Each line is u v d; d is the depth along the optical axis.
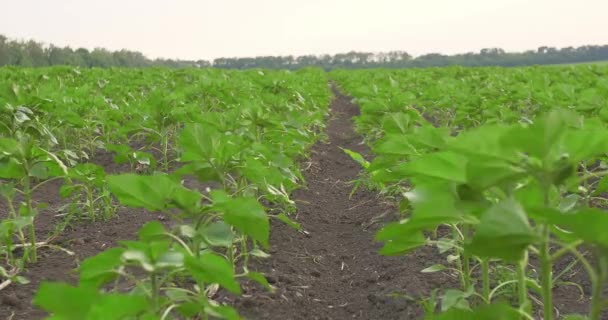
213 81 11.83
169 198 2.48
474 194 2.07
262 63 81.38
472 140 1.83
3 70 19.19
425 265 4.88
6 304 4.03
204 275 2.12
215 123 5.36
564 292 4.38
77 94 10.66
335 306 4.44
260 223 2.50
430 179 2.21
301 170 8.44
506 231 1.71
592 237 1.67
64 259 4.98
